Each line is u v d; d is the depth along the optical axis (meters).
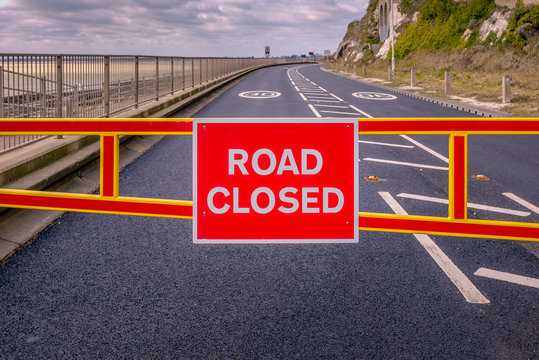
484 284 3.74
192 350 2.85
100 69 8.88
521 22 31.84
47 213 5.23
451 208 3.31
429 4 47.69
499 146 10.04
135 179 6.92
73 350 2.84
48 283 3.71
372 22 78.94
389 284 3.75
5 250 4.27
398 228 3.32
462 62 34.97
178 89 16.80
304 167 3.10
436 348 2.88
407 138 10.91
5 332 3.01
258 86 28.84
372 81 32.50
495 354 2.82
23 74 6.25
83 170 6.91
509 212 5.55
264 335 3.01
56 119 3.30
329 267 4.09
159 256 4.30
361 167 7.95
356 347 2.88
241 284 3.75
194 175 3.10
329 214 3.15
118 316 3.23
